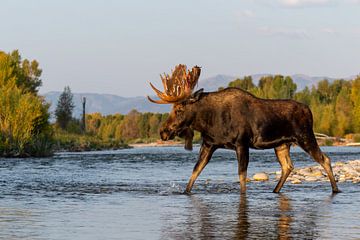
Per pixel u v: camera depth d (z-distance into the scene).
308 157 124.38
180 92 45.62
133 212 35.38
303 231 28.45
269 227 29.69
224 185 53.91
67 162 104.75
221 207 37.84
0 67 177.00
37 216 33.41
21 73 198.88
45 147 137.75
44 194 46.00
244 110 45.69
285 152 48.00
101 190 49.56
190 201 41.25
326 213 34.88
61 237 26.84
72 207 37.69
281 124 46.44
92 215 34.00
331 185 49.91
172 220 32.19
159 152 178.62
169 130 45.91
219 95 46.03
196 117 45.81
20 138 134.38
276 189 47.72
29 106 136.62
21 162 104.38
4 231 28.23
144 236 27.27
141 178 63.97
